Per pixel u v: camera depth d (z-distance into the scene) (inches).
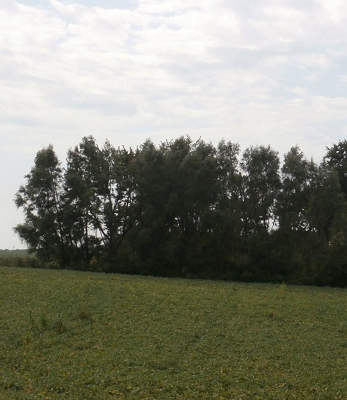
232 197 3041.3
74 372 910.4
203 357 1041.5
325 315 1487.5
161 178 3043.8
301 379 908.6
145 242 2925.7
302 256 2807.6
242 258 2866.6
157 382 869.8
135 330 1240.2
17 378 875.4
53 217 3029.0
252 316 1429.6
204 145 3093.0
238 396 807.1
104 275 2463.1
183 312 1435.8
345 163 3378.4
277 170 2970.0
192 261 2896.2
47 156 3043.8
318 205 2878.9
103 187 3142.2
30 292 1657.2
